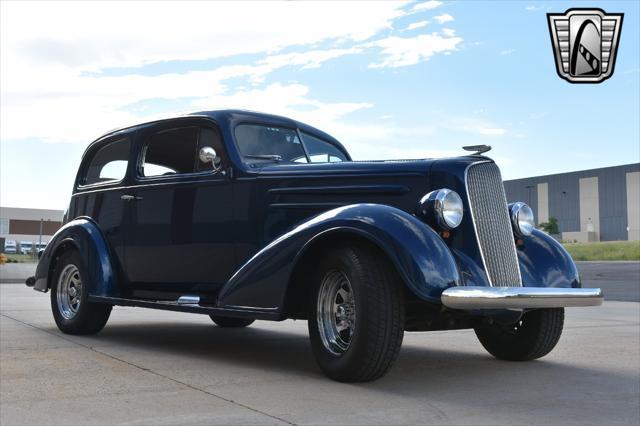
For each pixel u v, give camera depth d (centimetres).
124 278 556
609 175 7269
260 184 457
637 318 816
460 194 395
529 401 341
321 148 540
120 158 570
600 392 367
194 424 282
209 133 498
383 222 362
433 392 359
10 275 1764
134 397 334
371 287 360
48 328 626
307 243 387
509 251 417
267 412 305
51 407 312
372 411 310
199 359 457
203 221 488
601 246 4988
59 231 605
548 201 8075
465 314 389
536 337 457
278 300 400
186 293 502
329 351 384
